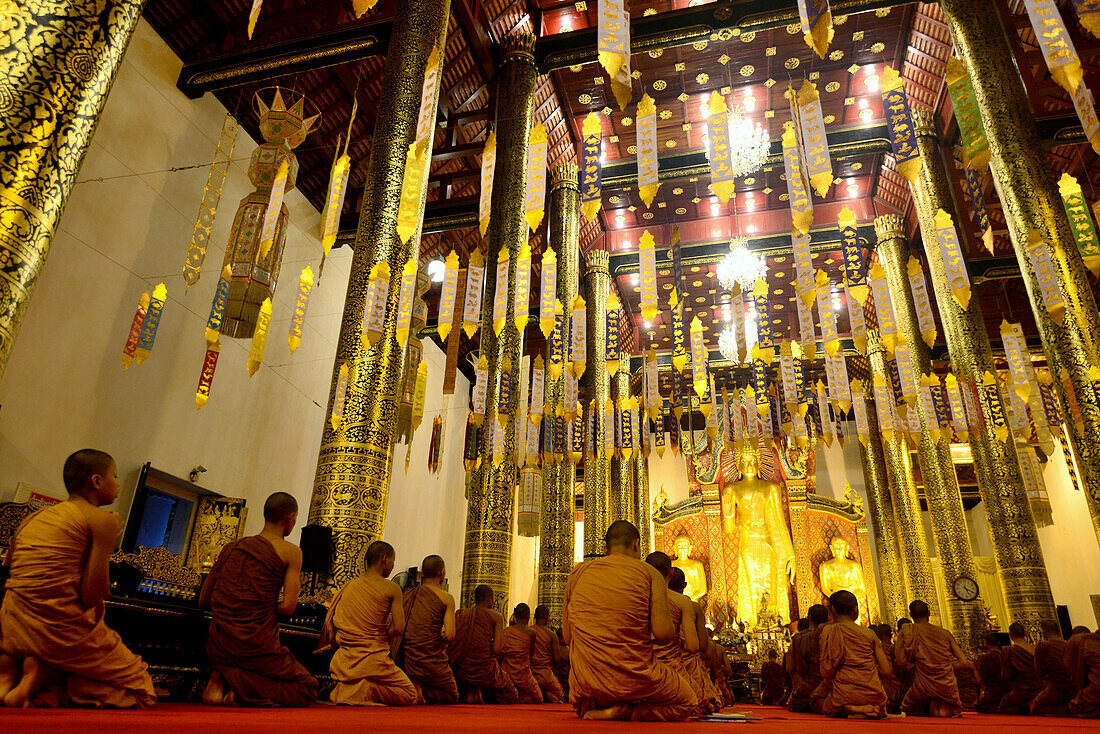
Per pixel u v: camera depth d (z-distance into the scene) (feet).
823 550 70.64
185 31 35.96
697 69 50.42
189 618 14.11
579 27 46.26
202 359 34.83
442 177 44.80
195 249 32.32
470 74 45.32
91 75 7.87
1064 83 18.95
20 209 7.02
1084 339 28.02
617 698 10.07
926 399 47.26
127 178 31.37
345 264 48.98
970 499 77.77
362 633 14.46
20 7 7.41
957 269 30.42
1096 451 26.73
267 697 11.56
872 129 52.75
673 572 15.72
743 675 45.96
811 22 17.56
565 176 53.98
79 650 8.79
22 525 9.20
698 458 77.25
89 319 28.73
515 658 21.83
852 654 17.79
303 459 42.78
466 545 35.35
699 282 68.74
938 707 20.98
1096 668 19.63
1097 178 47.57
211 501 34.58
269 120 34.06
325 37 34.09
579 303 36.96
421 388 37.27
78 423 27.81
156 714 8.18
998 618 71.92
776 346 73.87
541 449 41.14
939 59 47.57
